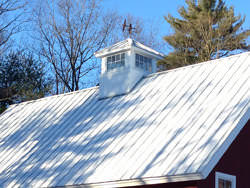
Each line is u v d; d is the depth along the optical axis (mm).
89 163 14344
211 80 15992
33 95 34781
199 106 14656
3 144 18641
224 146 12164
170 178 11805
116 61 19266
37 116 20141
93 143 15500
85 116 18031
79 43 38406
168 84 17297
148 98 16984
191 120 14023
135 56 19031
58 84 38188
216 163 12180
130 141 14484
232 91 14609
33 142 17734
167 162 12352
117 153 14133
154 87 17656
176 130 13859
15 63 35219
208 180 12500
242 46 36469
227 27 35594
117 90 18641
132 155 13609
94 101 19094
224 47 35219
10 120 20953
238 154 13930
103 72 19391
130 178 12508
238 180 13641
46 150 16594
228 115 13305
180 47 37375
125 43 19172
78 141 16156
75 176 13961
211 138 12508
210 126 13164
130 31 21859
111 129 15914
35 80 35844
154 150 13320
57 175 14516
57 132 17703
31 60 36156
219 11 37906
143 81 18656
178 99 15773
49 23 38188
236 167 13703
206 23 36656
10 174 15922
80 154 15188
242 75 15297
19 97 34719
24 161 16453
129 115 16328
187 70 17562
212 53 35719
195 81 16469
